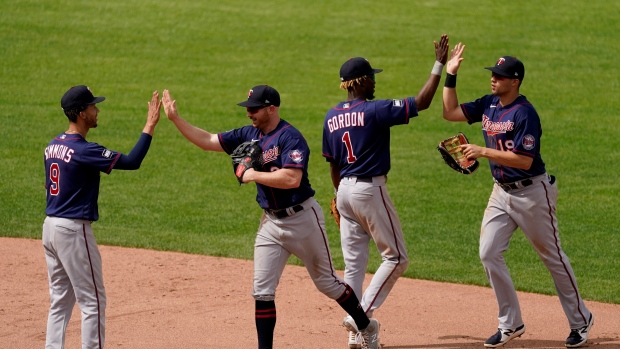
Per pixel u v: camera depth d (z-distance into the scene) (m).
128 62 71.69
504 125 24.14
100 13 84.00
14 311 28.08
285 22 84.31
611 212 42.19
